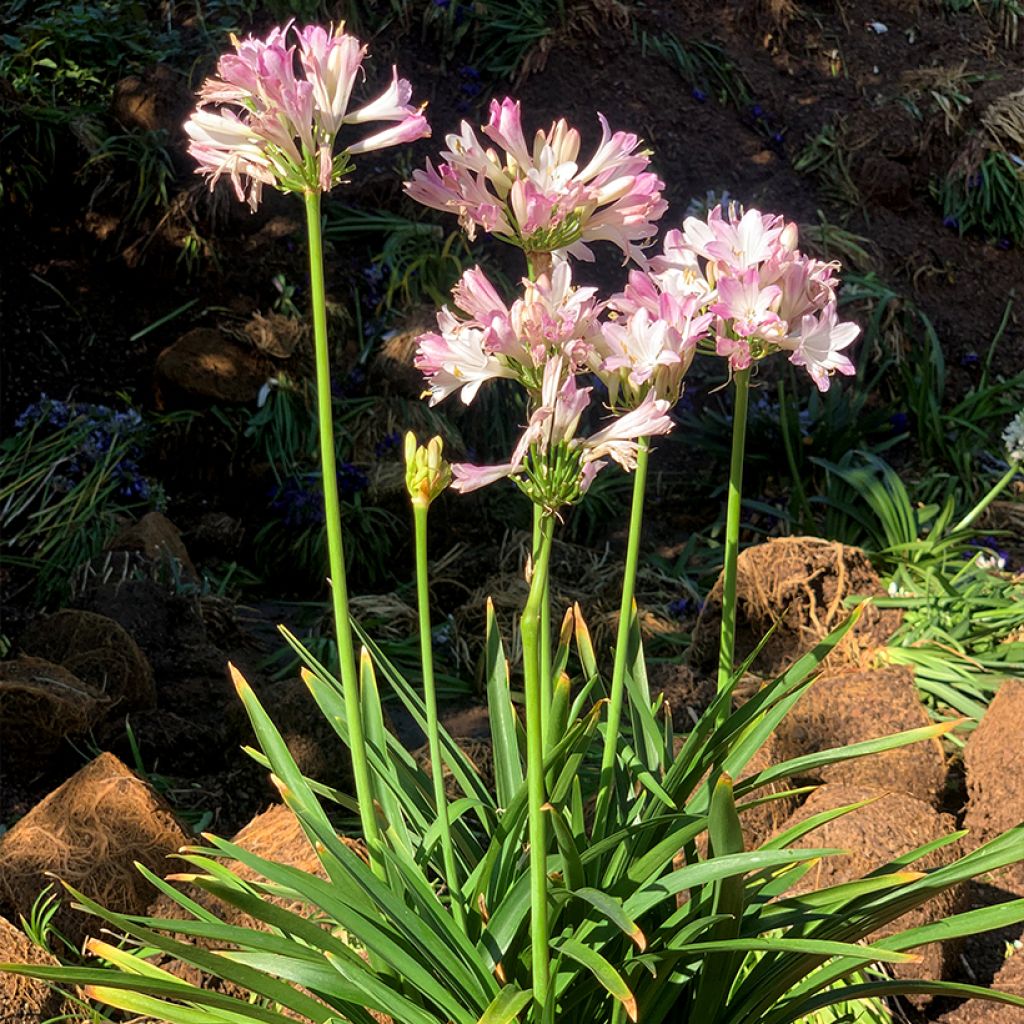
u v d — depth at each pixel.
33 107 2.91
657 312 0.91
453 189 0.91
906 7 4.05
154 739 1.80
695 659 2.06
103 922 1.35
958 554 2.40
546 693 1.01
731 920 0.96
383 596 2.42
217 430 2.63
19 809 1.68
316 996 1.18
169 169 2.87
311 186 0.89
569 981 0.98
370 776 1.04
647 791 1.10
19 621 2.15
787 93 3.68
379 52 3.29
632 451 0.84
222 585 2.38
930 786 1.58
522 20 3.46
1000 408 3.11
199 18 3.20
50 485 2.44
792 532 2.60
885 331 3.17
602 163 0.92
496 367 0.89
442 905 0.98
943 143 3.64
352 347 2.81
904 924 1.33
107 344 2.73
